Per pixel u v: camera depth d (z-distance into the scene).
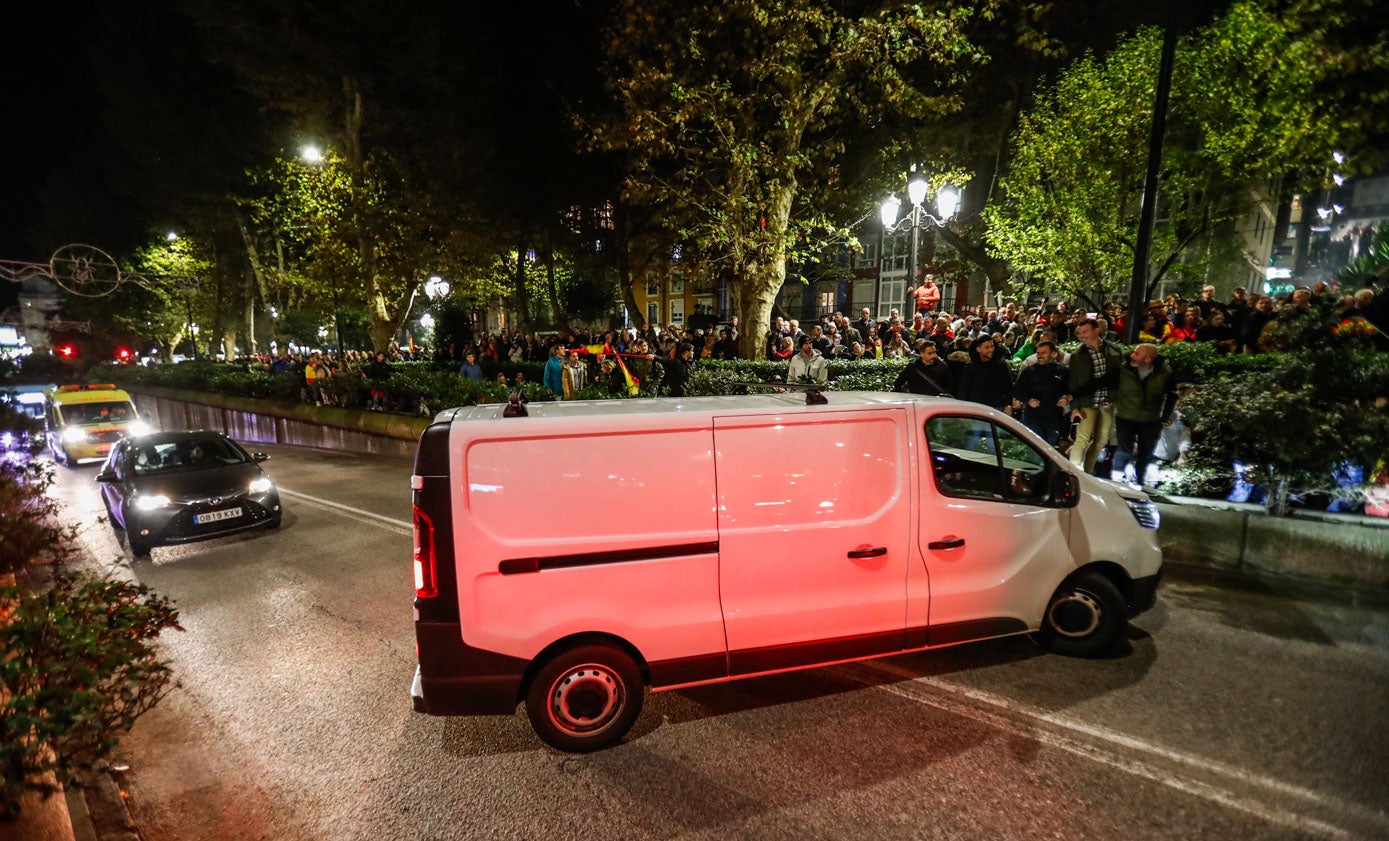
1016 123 20.19
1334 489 5.56
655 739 3.69
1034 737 3.51
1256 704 3.70
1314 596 5.08
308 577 6.93
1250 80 11.75
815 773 3.32
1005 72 19.06
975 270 26.61
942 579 3.96
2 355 34.47
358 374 18.11
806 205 16.06
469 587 3.41
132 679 3.37
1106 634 4.24
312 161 20.31
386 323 22.62
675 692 4.18
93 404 17.50
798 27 11.52
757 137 13.45
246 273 37.75
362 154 21.42
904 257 34.41
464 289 30.23
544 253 26.23
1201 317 9.98
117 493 8.48
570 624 3.48
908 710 3.84
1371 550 5.09
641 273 26.33
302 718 4.15
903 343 13.00
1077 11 18.03
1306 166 12.23
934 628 3.97
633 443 3.57
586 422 3.54
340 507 10.16
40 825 2.78
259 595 6.45
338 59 19.61
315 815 3.23
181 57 25.67
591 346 13.98
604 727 3.62
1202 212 13.48
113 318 40.81
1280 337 7.40
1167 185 13.15
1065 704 3.79
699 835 2.93
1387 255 7.36
